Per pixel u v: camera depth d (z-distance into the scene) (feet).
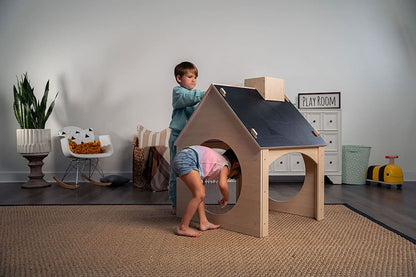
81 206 8.88
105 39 13.85
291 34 13.80
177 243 5.71
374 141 13.88
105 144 13.07
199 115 7.13
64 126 13.85
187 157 6.16
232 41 13.79
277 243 5.71
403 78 13.85
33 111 12.67
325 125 12.66
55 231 6.46
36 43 13.85
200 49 13.79
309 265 4.72
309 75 13.80
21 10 13.84
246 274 4.41
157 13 13.82
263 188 6.04
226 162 6.45
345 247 5.49
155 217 7.65
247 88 7.28
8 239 5.95
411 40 13.84
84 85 13.88
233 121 6.42
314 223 7.03
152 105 13.85
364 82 13.79
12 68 13.87
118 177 12.53
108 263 4.80
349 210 8.28
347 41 13.79
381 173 12.07
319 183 7.34
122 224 7.00
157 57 13.84
